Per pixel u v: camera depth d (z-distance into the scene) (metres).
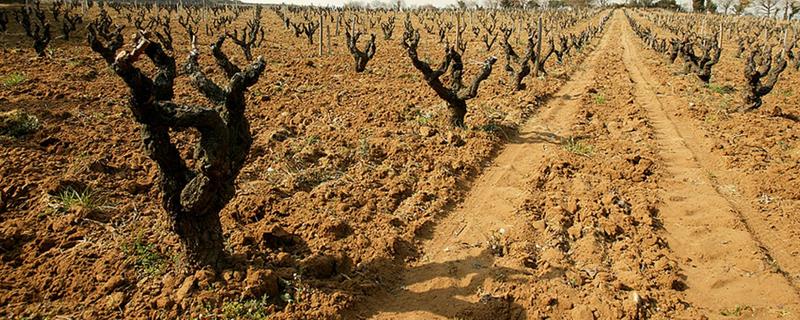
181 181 5.33
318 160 9.71
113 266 5.73
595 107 15.28
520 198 8.48
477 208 8.33
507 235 7.29
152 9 56.59
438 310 5.66
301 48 27.81
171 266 5.78
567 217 7.83
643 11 100.56
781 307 5.77
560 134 12.34
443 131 11.77
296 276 5.72
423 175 9.30
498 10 81.88
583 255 6.78
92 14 41.44
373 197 8.18
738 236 7.22
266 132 11.12
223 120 5.23
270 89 15.34
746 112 14.18
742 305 5.85
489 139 11.18
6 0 44.47
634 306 5.58
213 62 20.09
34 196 7.16
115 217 6.85
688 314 5.63
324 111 13.13
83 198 6.95
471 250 6.92
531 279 6.11
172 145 5.29
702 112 14.02
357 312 5.55
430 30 44.03
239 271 5.59
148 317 5.01
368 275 6.14
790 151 10.76
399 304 5.79
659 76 21.70
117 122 10.65
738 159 10.18
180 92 13.99
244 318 5.05
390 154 10.12
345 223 7.14
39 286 5.41
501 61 25.08
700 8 91.75
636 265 6.52
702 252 6.95
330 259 6.09
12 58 17.61
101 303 5.20
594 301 5.70
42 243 6.12
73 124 10.23
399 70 20.56
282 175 8.84
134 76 4.54
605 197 8.46
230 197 5.58
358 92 15.75
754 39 36.53
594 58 29.05
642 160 9.95
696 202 8.39
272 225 6.87
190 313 5.04
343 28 44.22
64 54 19.78
